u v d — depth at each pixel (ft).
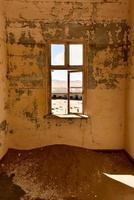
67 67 18.30
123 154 18.49
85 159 15.93
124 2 17.79
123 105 18.54
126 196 12.25
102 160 16.60
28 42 17.99
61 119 18.49
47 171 14.49
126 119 18.21
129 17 17.71
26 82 18.24
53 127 18.60
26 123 18.56
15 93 18.30
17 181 13.83
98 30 17.97
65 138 18.69
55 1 17.75
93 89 18.40
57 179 13.79
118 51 18.11
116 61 18.19
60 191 12.76
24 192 12.65
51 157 15.80
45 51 18.04
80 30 17.95
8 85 18.21
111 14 17.88
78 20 17.90
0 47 16.43
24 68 18.16
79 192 12.68
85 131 18.65
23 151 18.40
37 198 12.04
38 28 17.93
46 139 18.71
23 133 18.62
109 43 18.04
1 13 16.72
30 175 14.38
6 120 17.85
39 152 17.30
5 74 17.58
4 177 14.34
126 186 13.33
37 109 18.44
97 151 18.78
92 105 18.51
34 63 18.15
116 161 17.16
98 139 18.74
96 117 18.58
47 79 18.25
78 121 18.54
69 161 15.37
